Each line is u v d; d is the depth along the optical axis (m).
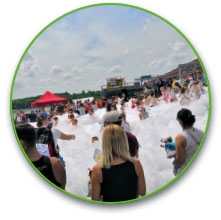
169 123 5.32
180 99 6.27
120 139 2.07
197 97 5.79
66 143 4.85
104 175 2.08
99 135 5.17
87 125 5.95
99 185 2.13
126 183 2.08
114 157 2.07
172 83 7.21
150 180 3.73
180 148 2.63
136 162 2.12
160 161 4.03
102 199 2.21
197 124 5.03
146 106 6.82
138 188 2.18
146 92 7.11
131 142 2.52
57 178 2.60
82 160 4.37
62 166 2.63
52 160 2.57
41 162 2.52
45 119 2.81
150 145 4.49
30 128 2.47
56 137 2.77
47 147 2.71
